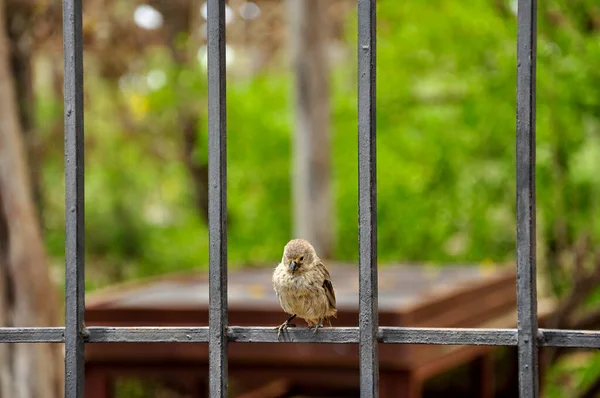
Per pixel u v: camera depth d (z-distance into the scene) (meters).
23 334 4.04
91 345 8.11
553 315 12.91
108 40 17.05
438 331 3.78
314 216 15.00
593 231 13.19
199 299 8.52
